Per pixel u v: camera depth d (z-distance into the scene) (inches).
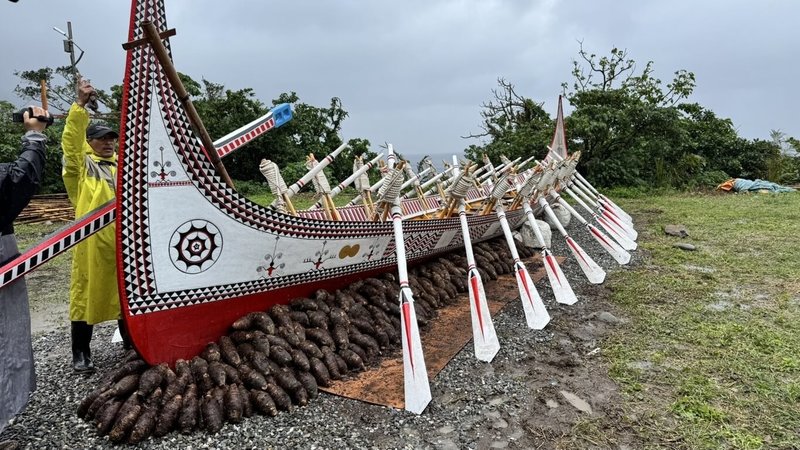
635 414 154.7
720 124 922.1
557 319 236.5
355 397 163.2
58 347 210.8
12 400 131.9
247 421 147.8
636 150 761.6
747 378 175.0
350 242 203.6
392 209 209.0
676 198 671.1
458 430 147.8
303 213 243.9
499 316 241.3
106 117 269.0
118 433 135.1
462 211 244.2
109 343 214.1
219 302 167.9
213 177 156.2
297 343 171.8
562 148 517.7
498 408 159.6
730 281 290.8
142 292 149.6
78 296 173.8
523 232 376.2
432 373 181.0
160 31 148.8
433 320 231.9
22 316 136.8
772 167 858.8
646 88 752.3
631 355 194.5
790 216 488.1
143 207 146.1
